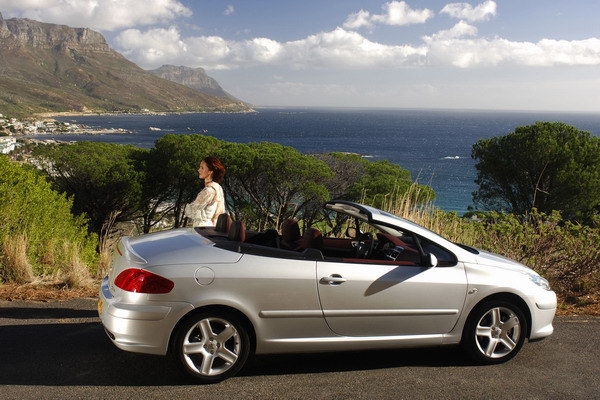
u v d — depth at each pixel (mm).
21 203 7387
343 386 3953
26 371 3908
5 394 3506
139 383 3812
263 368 4227
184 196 28062
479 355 4512
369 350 4531
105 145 28578
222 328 3932
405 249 4559
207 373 3836
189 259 3885
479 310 4488
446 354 4777
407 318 4305
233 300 3842
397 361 4547
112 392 3637
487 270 4566
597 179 22734
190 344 3805
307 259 4121
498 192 26531
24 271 6660
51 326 4965
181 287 3768
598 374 4469
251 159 22969
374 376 4180
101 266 7496
